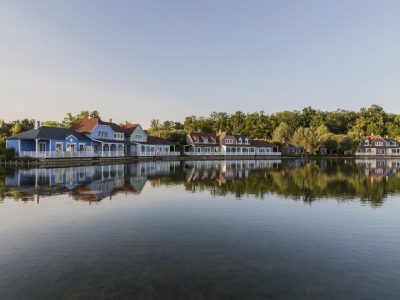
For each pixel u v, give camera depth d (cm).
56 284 909
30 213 1708
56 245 1224
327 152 11319
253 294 861
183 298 837
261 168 5128
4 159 4741
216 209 1866
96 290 874
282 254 1154
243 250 1188
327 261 1092
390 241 1310
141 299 829
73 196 2203
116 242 1264
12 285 902
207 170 4594
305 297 848
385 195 2383
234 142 10325
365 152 11781
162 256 1120
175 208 1881
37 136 5144
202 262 1071
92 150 6175
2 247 1200
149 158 7575
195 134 9906
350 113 16238
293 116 14850
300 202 2097
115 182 2966
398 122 15388
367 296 856
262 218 1662
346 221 1616
